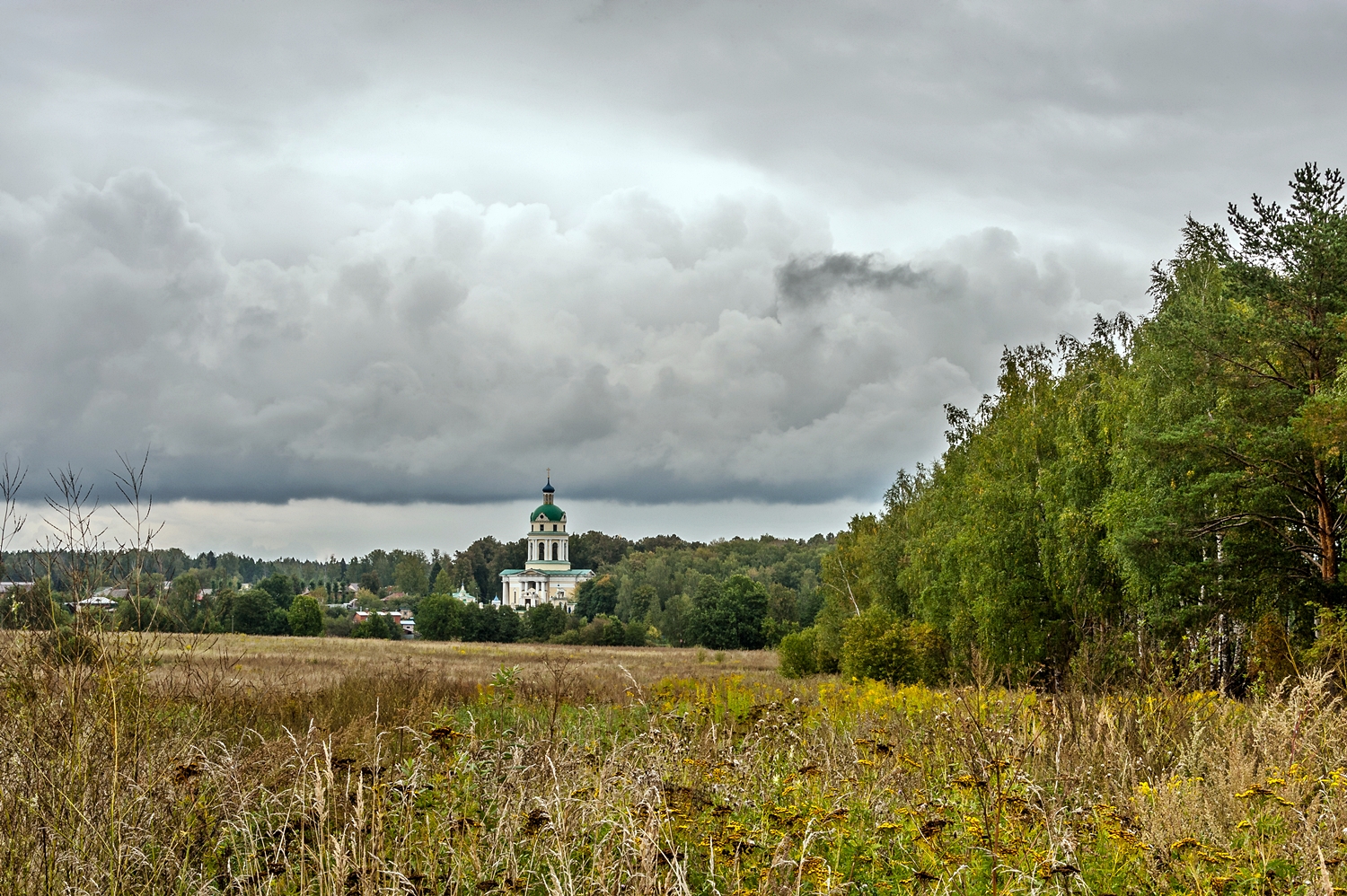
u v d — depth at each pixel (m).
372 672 17.48
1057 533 28.67
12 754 4.84
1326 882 4.11
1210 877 4.82
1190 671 9.71
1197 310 21.59
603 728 10.20
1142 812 5.65
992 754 6.81
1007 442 33.66
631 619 113.00
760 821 5.79
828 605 52.97
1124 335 34.22
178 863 4.88
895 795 6.37
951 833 5.80
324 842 4.76
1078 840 5.45
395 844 5.31
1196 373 21.97
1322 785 5.91
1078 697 8.06
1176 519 21.92
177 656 6.97
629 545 197.75
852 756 7.37
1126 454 24.92
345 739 7.30
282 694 11.72
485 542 199.00
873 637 31.23
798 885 4.53
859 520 55.50
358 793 4.68
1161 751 7.27
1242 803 5.87
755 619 85.25
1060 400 32.69
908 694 13.27
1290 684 9.01
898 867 5.30
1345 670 8.21
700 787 6.32
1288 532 21.31
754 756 7.27
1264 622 15.62
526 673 19.61
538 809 5.47
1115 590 27.14
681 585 127.56
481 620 100.44
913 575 41.69
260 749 6.80
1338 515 20.88
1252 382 20.88
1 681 4.93
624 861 4.57
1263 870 4.94
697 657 62.25
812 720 9.56
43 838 4.63
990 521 31.33
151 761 5.30
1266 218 20.78
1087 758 6.95
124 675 5.09
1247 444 20.20
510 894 4.65
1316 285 19.81
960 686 8.73
